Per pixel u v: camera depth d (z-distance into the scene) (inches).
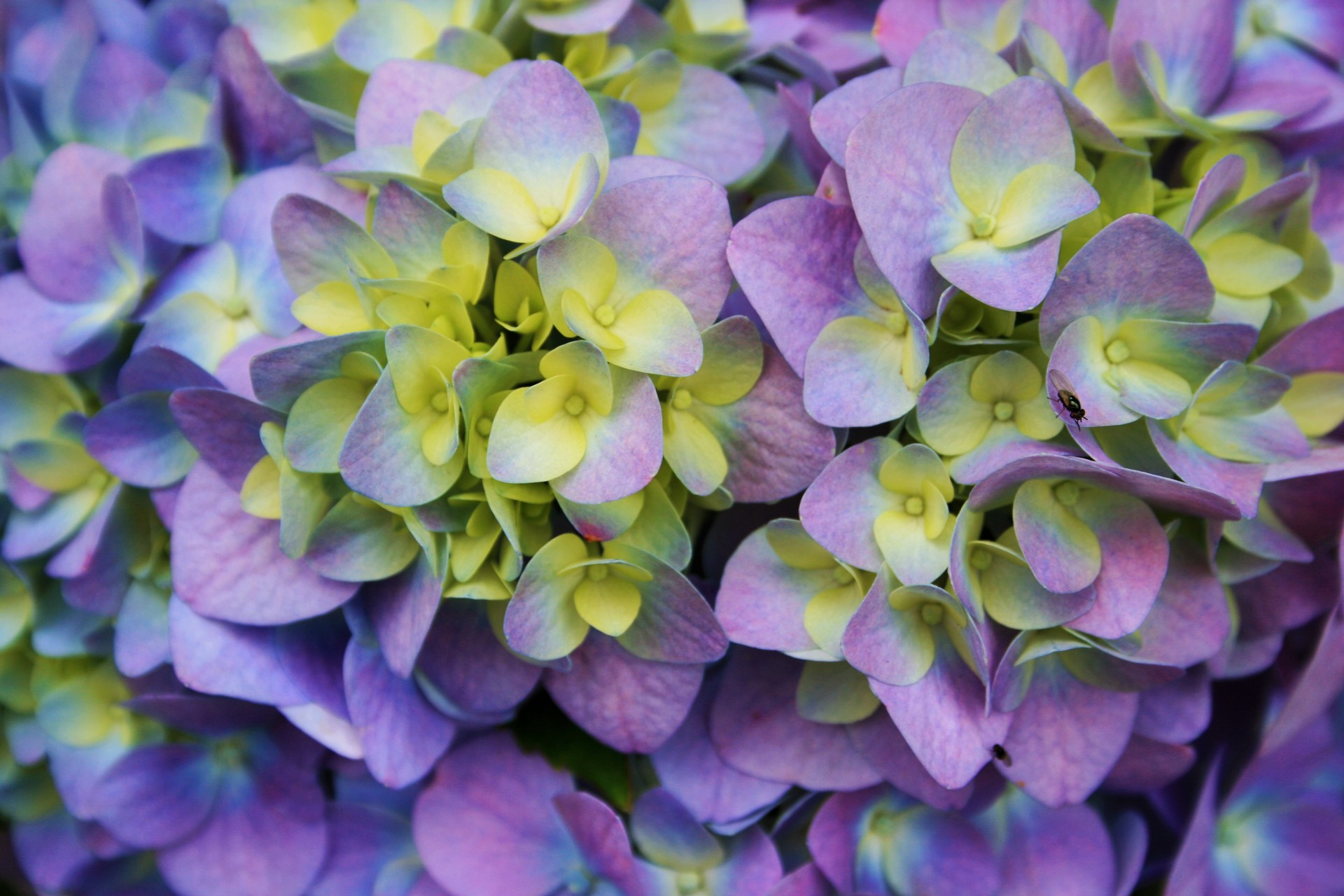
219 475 10.8
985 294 9.9
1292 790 12.3
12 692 11.6
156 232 11.3
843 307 10.4
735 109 11.4
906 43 11.7
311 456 10.2
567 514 10.1
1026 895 11.5
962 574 10.0
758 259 10.2
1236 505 9.9
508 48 11.4
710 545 11.1
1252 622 11.2
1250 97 11.5
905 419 10.4
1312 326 10.7
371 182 10.6
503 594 10.2
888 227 10.1
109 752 11.6
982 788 11.1
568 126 10.4
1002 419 10.3
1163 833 12.0
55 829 12.1
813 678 10.8
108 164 11.7
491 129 10.3
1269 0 11.9
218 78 11.6
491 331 10.3
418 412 10.1
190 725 11.3
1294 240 10.9
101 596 11.3
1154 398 10.1
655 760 11.2
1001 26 11.5
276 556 10.7
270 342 10.9
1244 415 10.5
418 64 11.0
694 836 11.1
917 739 10.2
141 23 12.3
